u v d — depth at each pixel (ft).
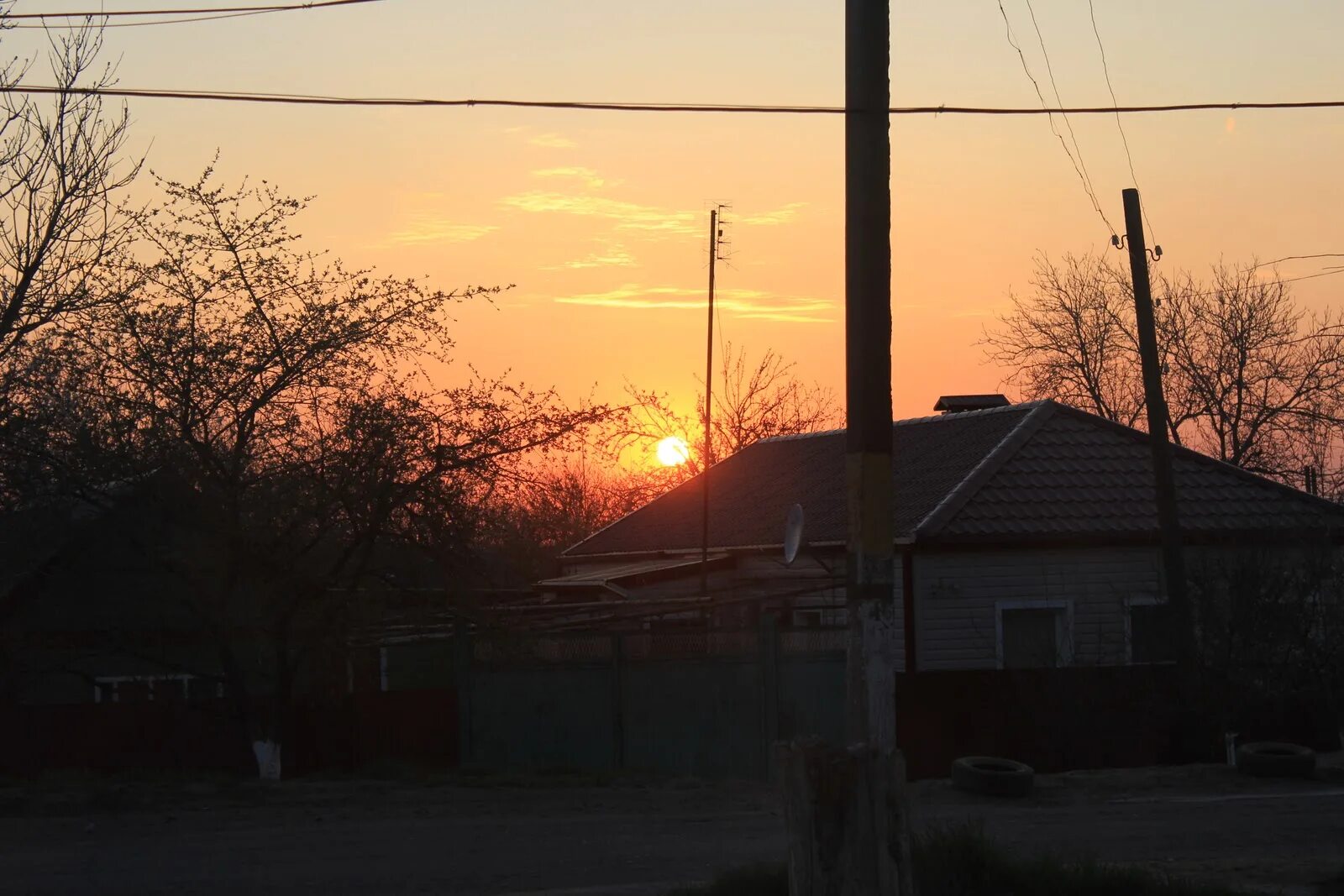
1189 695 63.41
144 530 51.34
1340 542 77.97
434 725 59.67
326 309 50.31
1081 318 142.92
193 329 49.65
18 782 49.62
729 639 62.75
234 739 54.60
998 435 85.51
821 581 83.05
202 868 35.91
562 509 56.08
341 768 57.47
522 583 63.87
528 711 61.16
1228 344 136.56
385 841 40.60
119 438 48.78
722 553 93.66
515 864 37.04
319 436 50.88
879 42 29.09
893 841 25.16
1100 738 63.67
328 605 52.44
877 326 28.45
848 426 28.55
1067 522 76.43
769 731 60.13
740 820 46.11
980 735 63.93
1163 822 45.85
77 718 53.01
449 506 51.75
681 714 61.62
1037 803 52.75
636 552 104.17
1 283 50.16
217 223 49.73
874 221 28.66
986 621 74.79
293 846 39.65
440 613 55.62
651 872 35.83
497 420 52.31
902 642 73.97
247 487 50.60
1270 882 33.50
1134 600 76.38
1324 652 65.00
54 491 49.60
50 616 53.78
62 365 49.55
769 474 106.52
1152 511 78.59
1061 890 29.27
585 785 54.13
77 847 39.01
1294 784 56.90
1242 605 64.69
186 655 54.70
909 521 75.87
